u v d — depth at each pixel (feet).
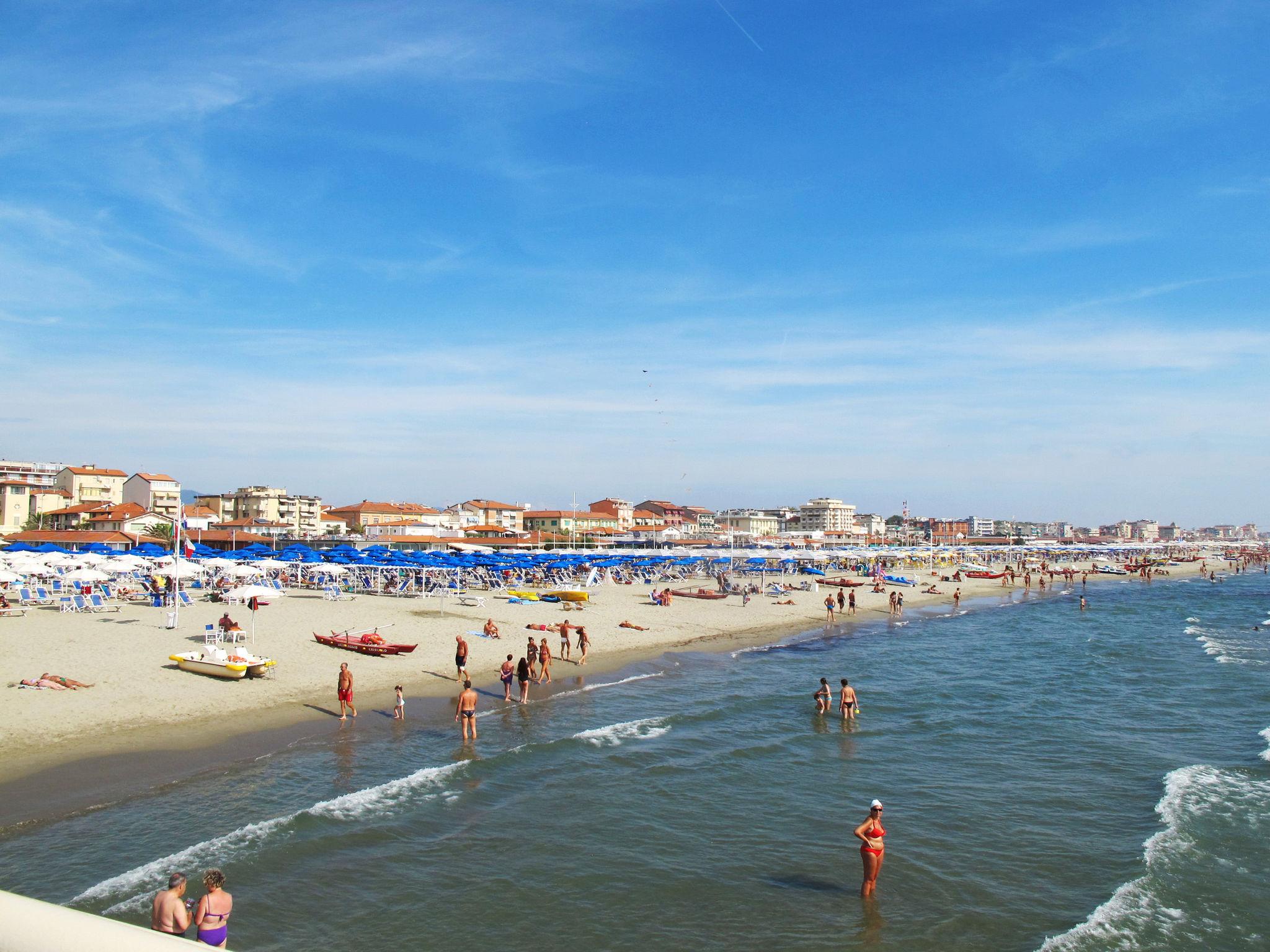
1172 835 67.21
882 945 51.29
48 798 64.69
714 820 69.82
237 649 107.76
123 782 68.85
